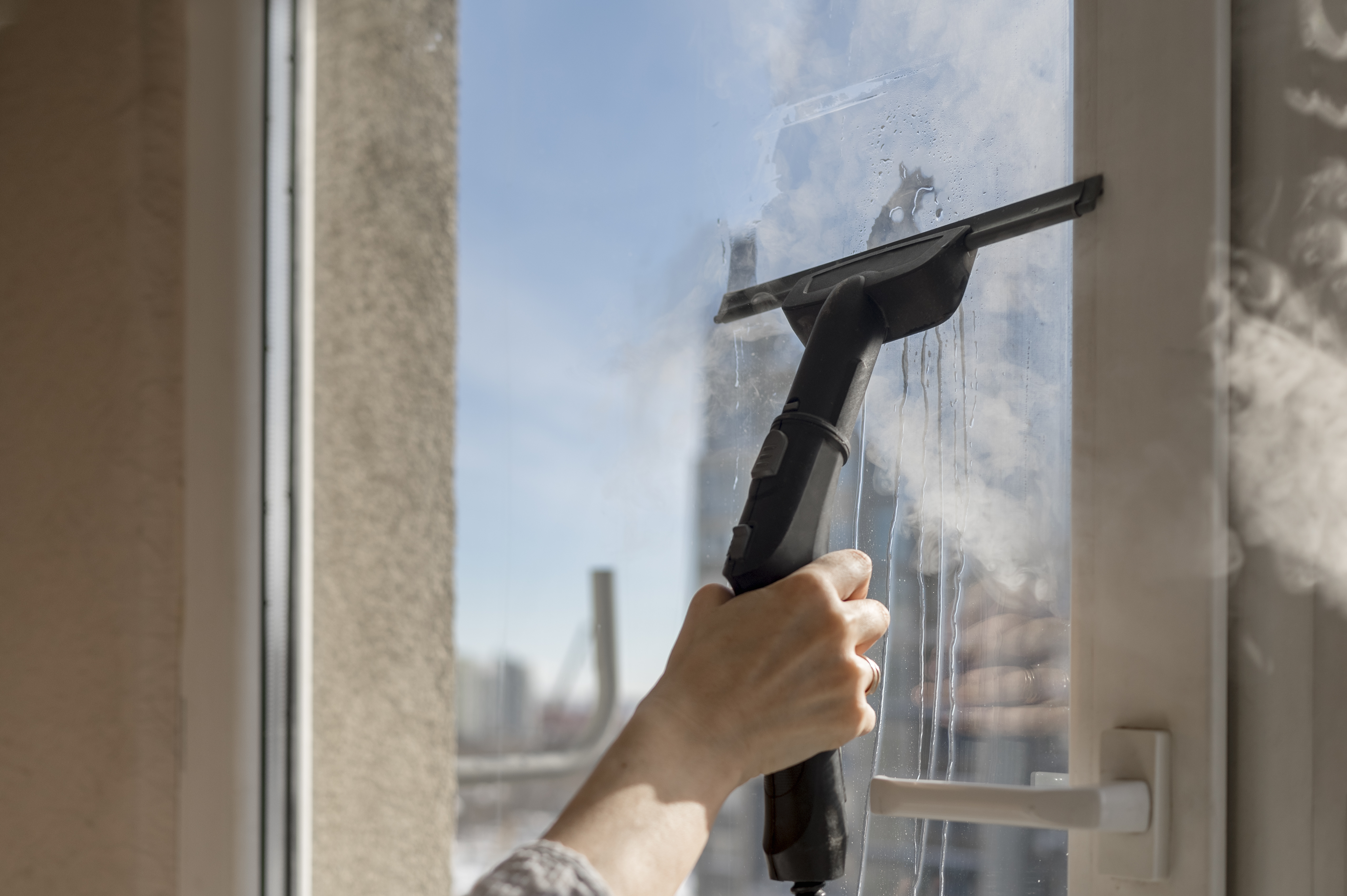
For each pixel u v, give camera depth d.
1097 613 0.49
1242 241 0.46
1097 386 0.50
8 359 0.86
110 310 0.79
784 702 0.45
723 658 0.46
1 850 0.84
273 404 0.78
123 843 0.76
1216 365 0.46
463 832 0.81
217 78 0.77
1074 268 0.51
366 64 0.86
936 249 0.51
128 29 0.78
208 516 0.75
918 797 0.47
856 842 0.59
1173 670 0.46
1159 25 0.48
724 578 0.57
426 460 0.83
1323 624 0.44
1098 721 0.48
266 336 0.78
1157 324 0.48
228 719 0.73
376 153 0.87
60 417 0.82
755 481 0.49
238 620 0.74
